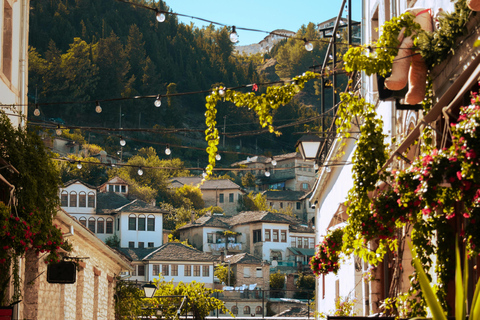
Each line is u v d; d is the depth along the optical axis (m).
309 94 192.38
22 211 9.63
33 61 135.00
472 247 6.36
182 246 71.12
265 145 147.12
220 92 8.81
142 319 28.12
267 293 75.12
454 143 5.82
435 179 5.98
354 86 13.59
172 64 176.25
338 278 16.72
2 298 9.93
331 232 11.16
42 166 10.25
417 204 6.56
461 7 7.13
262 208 118.25
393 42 8.02
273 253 90.75
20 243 9.01
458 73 7.39
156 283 32.66
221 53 198.00
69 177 99.81
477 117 5.62
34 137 10.45
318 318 20.55
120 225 78.88
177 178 123.44
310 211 121.94
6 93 11.52
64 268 12.48
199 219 96.38
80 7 169.38
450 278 7.41
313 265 11.26
